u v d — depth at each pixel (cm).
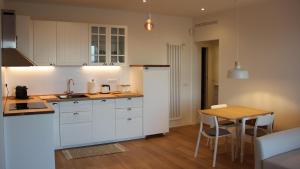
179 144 505
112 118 505
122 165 398
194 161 416
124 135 519
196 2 482
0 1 355
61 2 485
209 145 498
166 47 621
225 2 483
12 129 304
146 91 534
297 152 327
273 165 295
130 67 576
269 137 320
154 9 548
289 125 447
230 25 551
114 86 567
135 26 580
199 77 677
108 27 520
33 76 497
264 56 484
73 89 530
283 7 448
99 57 517
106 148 477
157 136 561
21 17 439
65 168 386
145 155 443
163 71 552
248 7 510
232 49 548
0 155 287
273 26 466
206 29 615
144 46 593
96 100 488
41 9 493
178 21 634
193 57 662
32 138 312
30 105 370
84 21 528
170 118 639
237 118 393
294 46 434
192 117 676
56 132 460
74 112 471
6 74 474
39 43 462
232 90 553
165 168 387
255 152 318
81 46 496
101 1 476
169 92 623
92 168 386
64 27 480
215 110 454
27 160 312
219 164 403
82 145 487
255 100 504
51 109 326
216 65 698
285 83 450
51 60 473
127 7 529
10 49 368
